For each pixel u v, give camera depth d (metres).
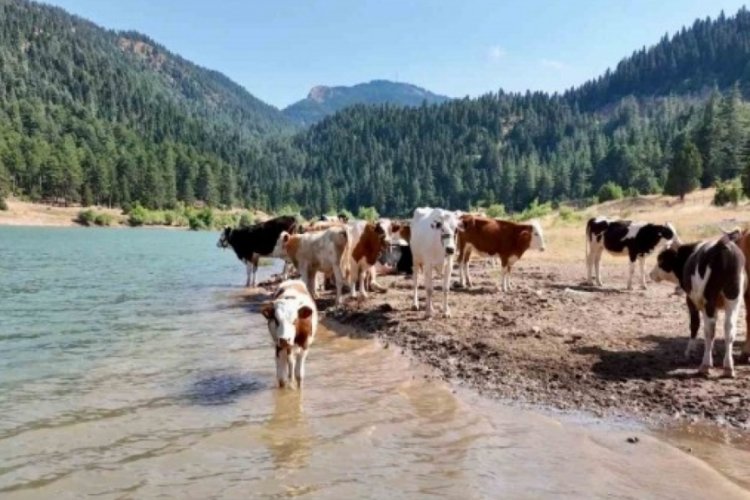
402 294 19.80
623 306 16.69
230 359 12.55
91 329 15.65
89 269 32.38
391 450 7.79
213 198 186.75
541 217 72.44
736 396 9.29
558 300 17.78
